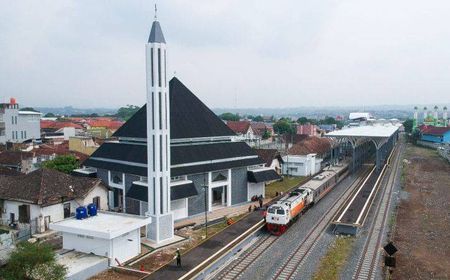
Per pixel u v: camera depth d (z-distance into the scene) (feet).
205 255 124.98
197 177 180.04
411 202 205.98
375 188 230.89
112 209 182.91
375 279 109.91
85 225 126.62
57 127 482.28
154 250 133.69
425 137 563.89
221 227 160.25
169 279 107.14
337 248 135.03
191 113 199.52
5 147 322.75
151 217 140.87
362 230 156.25
